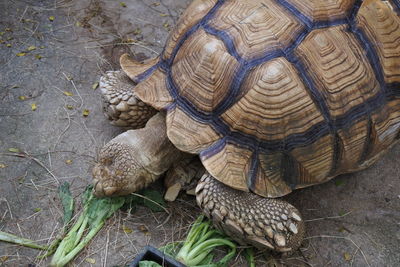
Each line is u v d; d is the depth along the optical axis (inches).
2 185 55.4
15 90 61.9
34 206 54.5
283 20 50.7
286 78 49.4
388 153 59.6
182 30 53.6
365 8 52.2
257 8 51.3
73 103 61.4
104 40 67.8
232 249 52.7
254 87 49.5
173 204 54.9
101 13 70.6
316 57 50.2
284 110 49.5
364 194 57.1
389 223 55.6
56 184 55.8
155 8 72.1
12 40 66.3
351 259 53.6
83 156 57.7
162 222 54.1
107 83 56.3
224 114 50.3
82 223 53.2
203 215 53.5
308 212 55.8
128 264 52.0
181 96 51.6
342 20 51.5
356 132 51.7
